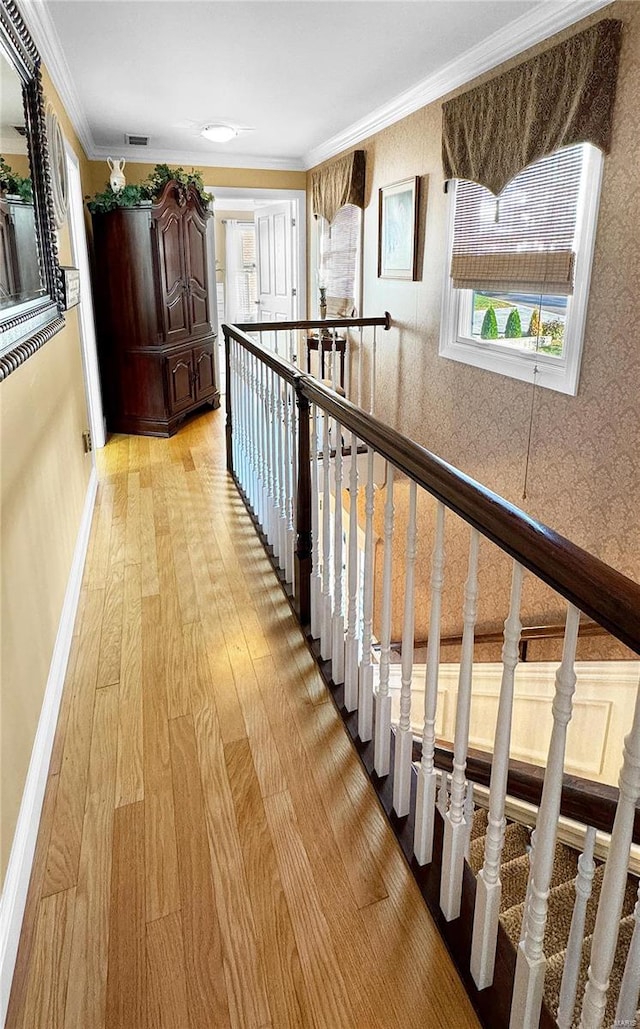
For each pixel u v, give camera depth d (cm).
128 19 304
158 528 357
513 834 274
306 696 214
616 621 77
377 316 523
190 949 132
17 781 148
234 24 311
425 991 124
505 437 363
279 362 268
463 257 382
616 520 285
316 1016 120
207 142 561
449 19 304
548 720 344
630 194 261
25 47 209
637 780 79
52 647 210
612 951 88
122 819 164
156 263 516
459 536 414
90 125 501
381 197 494
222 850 155
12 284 184
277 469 300
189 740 192
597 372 287
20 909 136
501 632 363
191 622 260
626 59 256
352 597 193
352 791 173
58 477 255
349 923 137
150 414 555
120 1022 119
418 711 455
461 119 365
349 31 320
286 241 702
